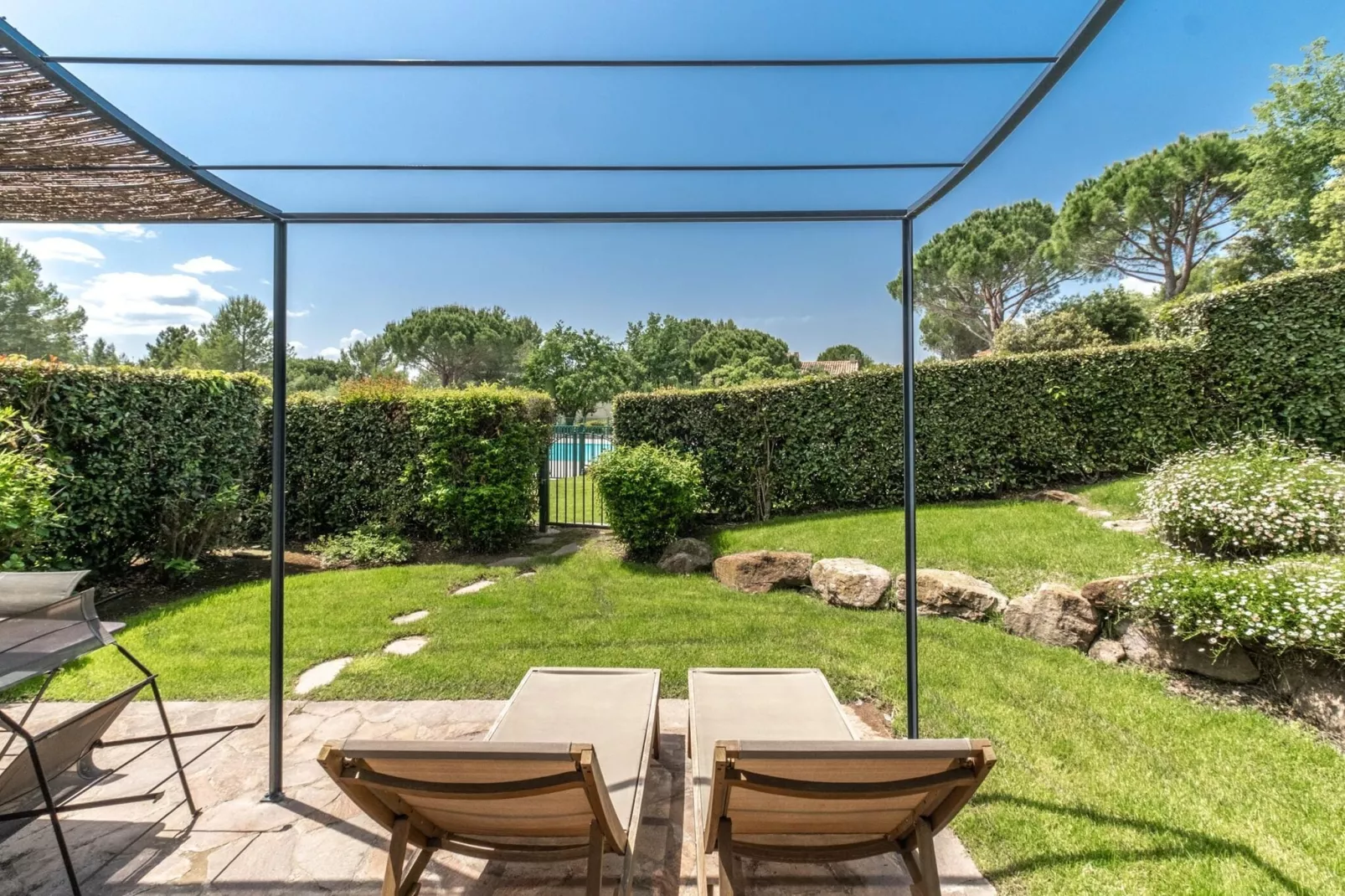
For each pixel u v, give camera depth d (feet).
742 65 5.69
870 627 14.03
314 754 9.13
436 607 16.08
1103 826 7.20
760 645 13.23
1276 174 44.73
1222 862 6.57
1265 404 20.13
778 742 4.40
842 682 11.40
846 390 23.77
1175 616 10.85
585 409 99.40
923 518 20.47
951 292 62.59
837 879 6.52
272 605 8.05
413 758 4.42
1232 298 20.70
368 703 10.78
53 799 6.69
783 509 24.82
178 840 7.16
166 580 18.69
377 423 24.02
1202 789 7.90
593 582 18.40
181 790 8.21
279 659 8.06
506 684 11.55
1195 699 10.34
